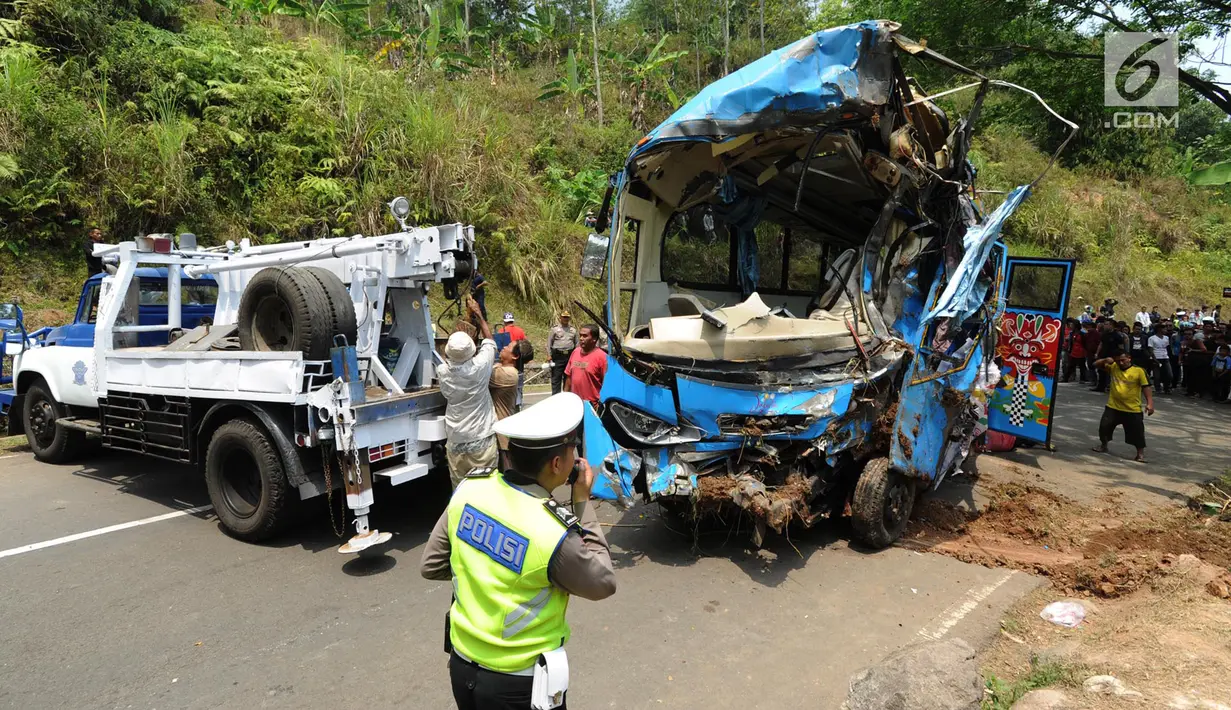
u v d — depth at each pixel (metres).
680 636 3.96
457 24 21.25
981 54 10.96
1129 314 24.16
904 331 5.63
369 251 5.95
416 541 5.47
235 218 12.61
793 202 6.70
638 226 6.05
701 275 6.60
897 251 5.81
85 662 3.67
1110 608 4.27
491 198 15.01
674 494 4.88
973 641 3.88
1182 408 13.05
